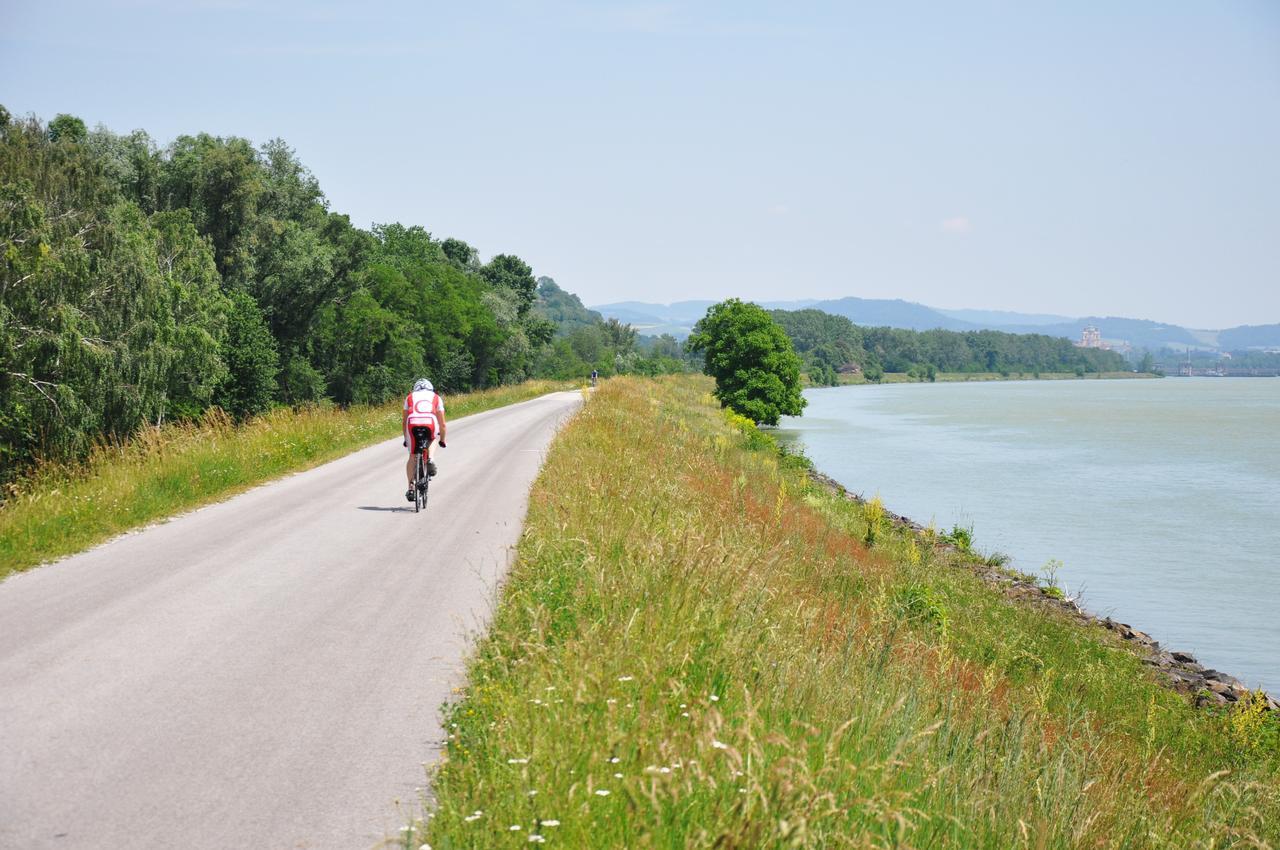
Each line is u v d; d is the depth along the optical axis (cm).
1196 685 1698
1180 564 2948
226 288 5275
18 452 2330
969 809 574
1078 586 2622
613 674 572
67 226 2812
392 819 448
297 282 5750
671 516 1336
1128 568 2889
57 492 1204
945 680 1009
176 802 457
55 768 488
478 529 1248
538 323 11981
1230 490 4781
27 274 2498
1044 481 5012
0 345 2384
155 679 632
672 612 720
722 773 468
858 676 805
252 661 680
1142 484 4975
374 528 1240
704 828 411
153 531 1175
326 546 1111
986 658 1485
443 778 476
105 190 3173
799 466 4491
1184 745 1223
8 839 412
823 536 2152
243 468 1684
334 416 2711
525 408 4709
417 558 1055
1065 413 12338
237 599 852
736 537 1374
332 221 6619
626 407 4147
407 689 634
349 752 527
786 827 364
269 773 495
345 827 438
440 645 734
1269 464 6081
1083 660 1636
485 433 3023
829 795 419
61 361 2534
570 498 1337
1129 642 1966
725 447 3622
